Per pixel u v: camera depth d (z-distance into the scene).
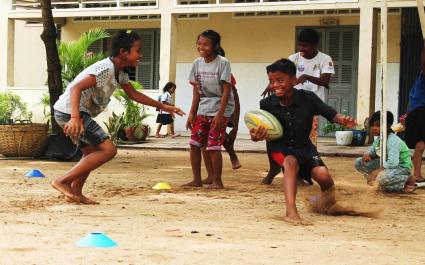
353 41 29.23
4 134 18.78
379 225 8.66
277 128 8.91
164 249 6.52
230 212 9.51
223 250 6.56
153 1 30.73
